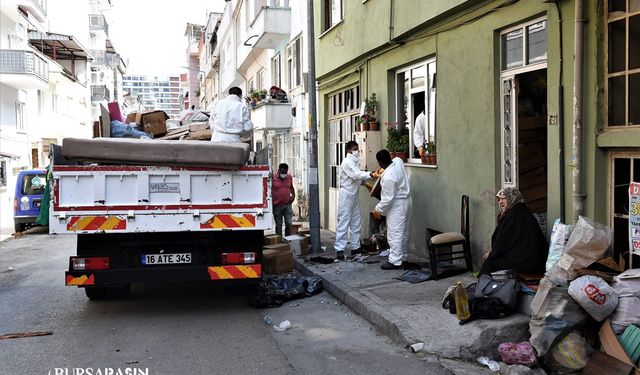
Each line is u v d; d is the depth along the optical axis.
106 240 7.03
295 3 18.62
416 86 10.27
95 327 6.71
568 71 6.14
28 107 30.09
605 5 5.68
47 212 6.90
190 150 6.74
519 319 5.54
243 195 6.98
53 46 35.69
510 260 6.12
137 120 9.11
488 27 7.69
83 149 6.67
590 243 5.15
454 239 7.87
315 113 10.82
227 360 5.48
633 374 4.33
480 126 7.94
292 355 5.61
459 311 5.73
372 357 5.45
